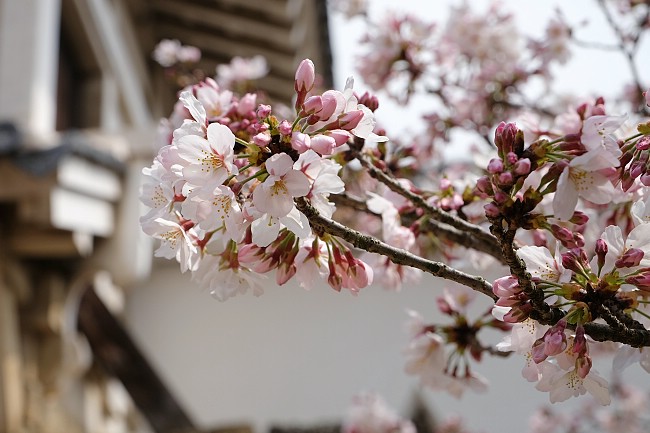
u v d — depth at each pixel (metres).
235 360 6.89
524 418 6.17
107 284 5.40
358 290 1.34
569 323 1.24
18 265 3.91
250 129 1.54
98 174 3.89
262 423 6.71
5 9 4.44
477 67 3.41
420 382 2.00
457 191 1.83
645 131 1.30
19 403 3.82
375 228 2.95
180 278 7.07
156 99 7.25
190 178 1.15
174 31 6.79
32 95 4.32
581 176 1.24
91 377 5.23
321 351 6.80
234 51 6.67
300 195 1.15
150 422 5.39
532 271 1.27
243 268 1.34
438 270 1.29
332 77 6.80
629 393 5.09
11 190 3.39
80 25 5.52
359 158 1.66
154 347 6.96
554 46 3.37
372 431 4.95
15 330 3.88
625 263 1.22
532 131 1.62
